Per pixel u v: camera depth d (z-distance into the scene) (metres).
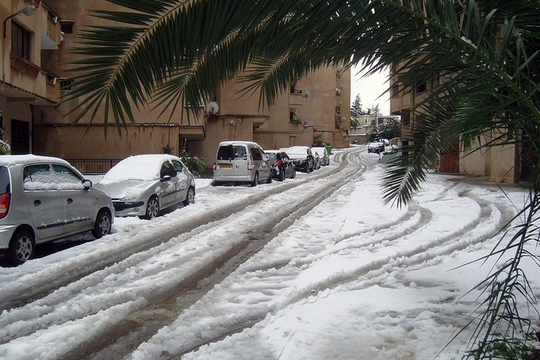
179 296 6.46
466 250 8.27
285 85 5.38
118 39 2.66
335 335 4.71
